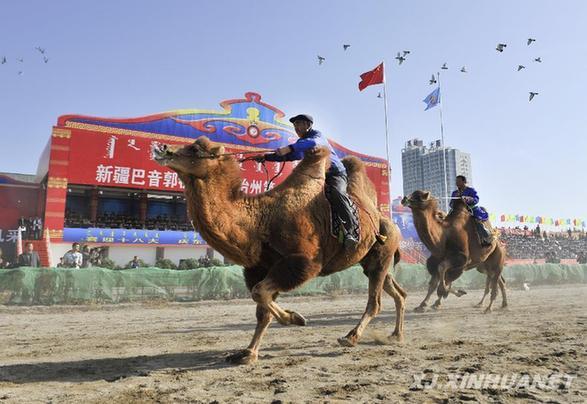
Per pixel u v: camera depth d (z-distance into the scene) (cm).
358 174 666
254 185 3441
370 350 584
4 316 1224
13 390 410
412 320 978
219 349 621
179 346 659
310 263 509
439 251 1118
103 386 420
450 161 12862
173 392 395
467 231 1155
